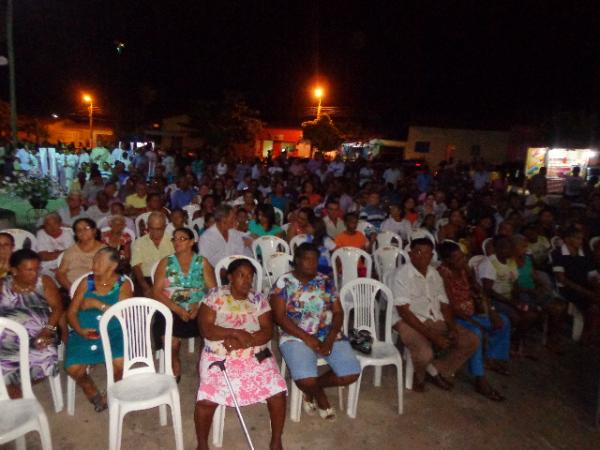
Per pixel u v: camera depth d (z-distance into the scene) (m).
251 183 11.07
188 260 4.67
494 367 5.39
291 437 4.01
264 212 7.07
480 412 4.55
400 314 4.71
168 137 31.69
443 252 5.10
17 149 14.24
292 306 4.15
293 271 4.24
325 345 4.06
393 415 4.40
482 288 5.38
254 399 3.59
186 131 30.77
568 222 8.72
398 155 28.47
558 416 4.56
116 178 11.26
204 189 9.58
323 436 4.04
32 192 10.74
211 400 3.55
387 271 6.27
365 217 8.86
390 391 4.81
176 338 4.67
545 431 4.32
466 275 5.16
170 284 4.62
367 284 4.77
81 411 4.17
